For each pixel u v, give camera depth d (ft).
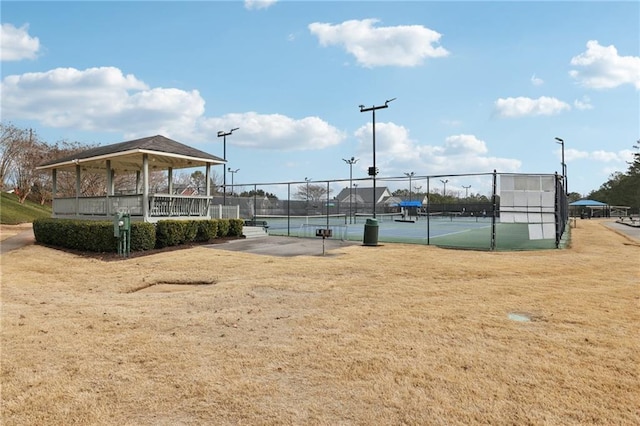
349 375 11.90
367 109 72.54
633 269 30.66
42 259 38.52
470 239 60.85
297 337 15.42
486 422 9.23
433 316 18.02
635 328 16.16
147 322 17.60
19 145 111.14
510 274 28.58
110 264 35.27
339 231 77.10
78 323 17.47
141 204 47.88
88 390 11.01
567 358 13.05
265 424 9.22
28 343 14.87
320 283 25.75
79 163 58.49
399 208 194.59
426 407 9.93
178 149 52.06
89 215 56.13
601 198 269.44
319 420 9.37
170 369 12.43
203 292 23.85
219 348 14.29
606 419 9.34
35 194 125.70
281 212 112.68
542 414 9.55
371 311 19.01
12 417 9.55
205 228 50.39
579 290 23.34
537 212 47.19
